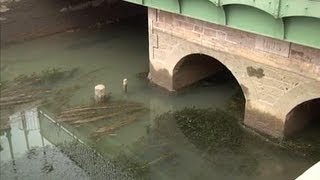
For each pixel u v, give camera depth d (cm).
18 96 1933
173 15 1711
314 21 1186
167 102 1841
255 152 1475
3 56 2380
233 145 1514
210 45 1608
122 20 2927
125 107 1802
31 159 1529
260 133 1549
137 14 3011
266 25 1318
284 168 1396
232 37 1505
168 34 1778
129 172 1420
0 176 1435
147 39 2583
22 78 2100
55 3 2594
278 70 1397
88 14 2758
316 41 1210
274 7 1231
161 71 1903
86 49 2450
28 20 2534
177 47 1761
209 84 1952
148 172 1417
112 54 2367
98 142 1593
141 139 1595
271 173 1380
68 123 1725
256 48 1435
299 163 1405
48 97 1920
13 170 1470
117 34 2678
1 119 1781
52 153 1555
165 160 1476
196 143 1548
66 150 1566
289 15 1208
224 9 1409
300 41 1248
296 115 1474
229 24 1435
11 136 1678
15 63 2289
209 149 1509
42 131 1702
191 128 1633
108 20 2869
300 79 1344
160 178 1387
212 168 1423
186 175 1401
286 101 1420
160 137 1598
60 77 2102
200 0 1495
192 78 1931
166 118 1719
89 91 1961
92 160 1498
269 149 1477
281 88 1417
